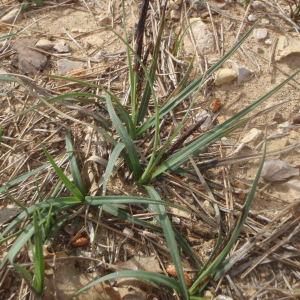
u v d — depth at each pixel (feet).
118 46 2.08
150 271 1.56
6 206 1.69
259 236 1.59
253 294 1.55
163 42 2.06
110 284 1.55
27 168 1.77
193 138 1.82
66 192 1.69
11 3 2.19
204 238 1.64
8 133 1.85
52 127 1.85
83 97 1.89
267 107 1.90
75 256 1.59
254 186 1.50
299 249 1.61
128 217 1.61
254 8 2.17
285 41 2.06
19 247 1.49
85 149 1.79
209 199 1.69
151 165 1.66
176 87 1.87
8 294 1.55
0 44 2.06
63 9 2.20
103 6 2.20
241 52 2.04
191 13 2.16
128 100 1.90
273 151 1.76
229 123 1.66
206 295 1.54
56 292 1.54
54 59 2.04
